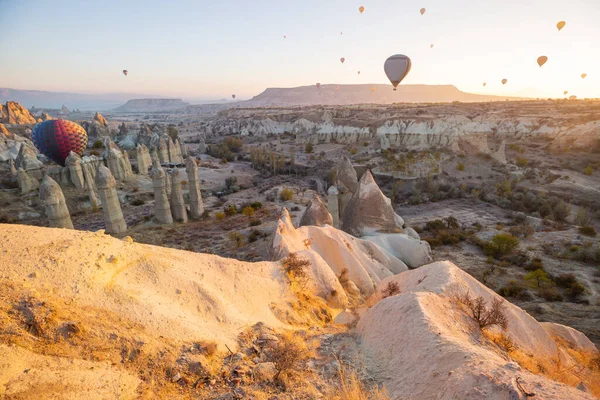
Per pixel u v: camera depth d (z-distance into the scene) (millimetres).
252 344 8750
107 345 6809
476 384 5660
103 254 9211
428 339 7723
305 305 12930
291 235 20422
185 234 41969
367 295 19781
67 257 8430
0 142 74188
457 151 89500
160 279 9711
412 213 56875
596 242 38656
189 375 6906
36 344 6176
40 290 7312
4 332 6070
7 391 5102
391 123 112875
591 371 12648
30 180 54562
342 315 13625
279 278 13586
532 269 32438
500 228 45875
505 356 9016
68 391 5496
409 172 77625
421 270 14953
